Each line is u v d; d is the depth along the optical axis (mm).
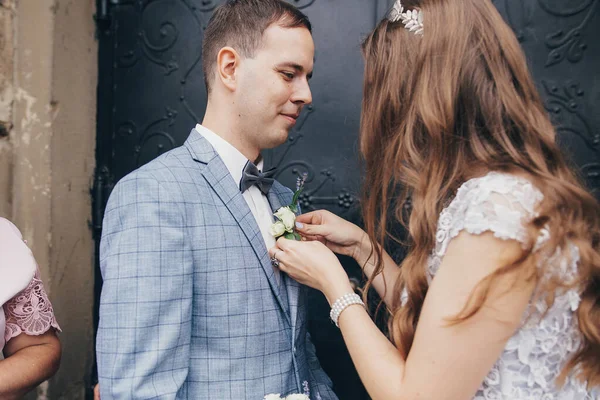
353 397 1848
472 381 763
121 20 2023
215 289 1007
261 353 1045
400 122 973
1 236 1198
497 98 877
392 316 990
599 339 837
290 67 1088
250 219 1080
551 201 783
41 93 1793
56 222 1817
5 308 1185
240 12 1110
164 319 918
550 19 1707
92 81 2008
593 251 804
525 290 760
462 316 744
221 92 1138
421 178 904
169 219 964
